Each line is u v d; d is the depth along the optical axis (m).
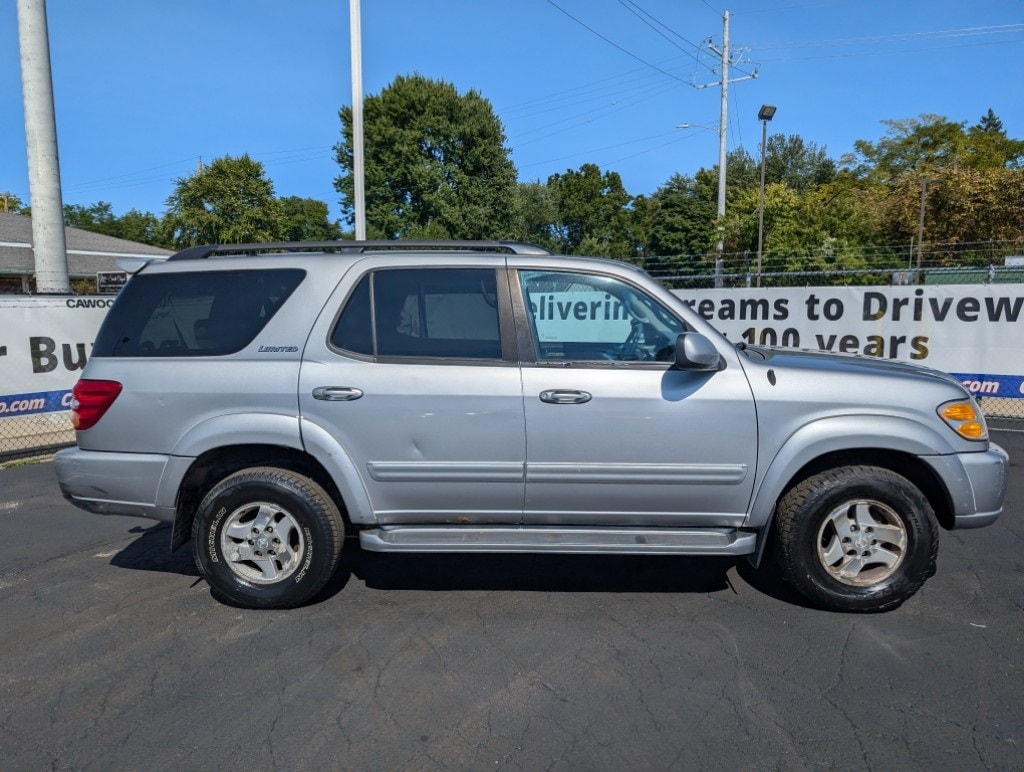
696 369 3.91
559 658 3.71
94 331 9.09
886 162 50.59
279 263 4.28
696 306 10.94
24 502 6.64
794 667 3.61
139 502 4.19
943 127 48.81
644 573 4.82
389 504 4.15
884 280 19.98
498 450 4.03
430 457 4.06
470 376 4.04
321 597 4.48
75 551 5.36
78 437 4.29
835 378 4.04
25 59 9.64
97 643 3.93
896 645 3.82
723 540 4.07
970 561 4.97
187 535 4.39
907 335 9.77
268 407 4.08
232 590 4.23
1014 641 3.85
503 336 4.10
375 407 4.04
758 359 4.29
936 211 32.41
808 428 3.98
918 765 2.87
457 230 43.56
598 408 3.98
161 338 4.25
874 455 4.19
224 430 4.08
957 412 4.05
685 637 3.93
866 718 3.18
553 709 3.27
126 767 2.90
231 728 3.15
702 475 4.02
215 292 4.26
